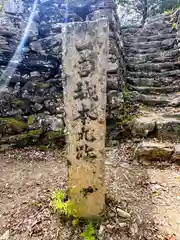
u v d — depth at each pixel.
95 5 3.03
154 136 2.69
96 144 1.46
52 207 1.66
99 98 1.42
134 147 2.58
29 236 1.46
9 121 2.75
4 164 2.46
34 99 2.91
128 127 2.84
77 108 1.45
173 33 4.39
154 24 4.76
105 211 1.57
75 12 3.13
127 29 5.03
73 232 1.45
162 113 3.08
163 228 1.47
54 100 2.92
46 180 2.11
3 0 2.77
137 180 2.02
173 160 2.26
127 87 3.74
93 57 1.38
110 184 1.95
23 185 2.04
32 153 2.72
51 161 2.54
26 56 2.90
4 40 2.78
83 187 1.50
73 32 1.38
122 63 3.60
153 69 4.05
